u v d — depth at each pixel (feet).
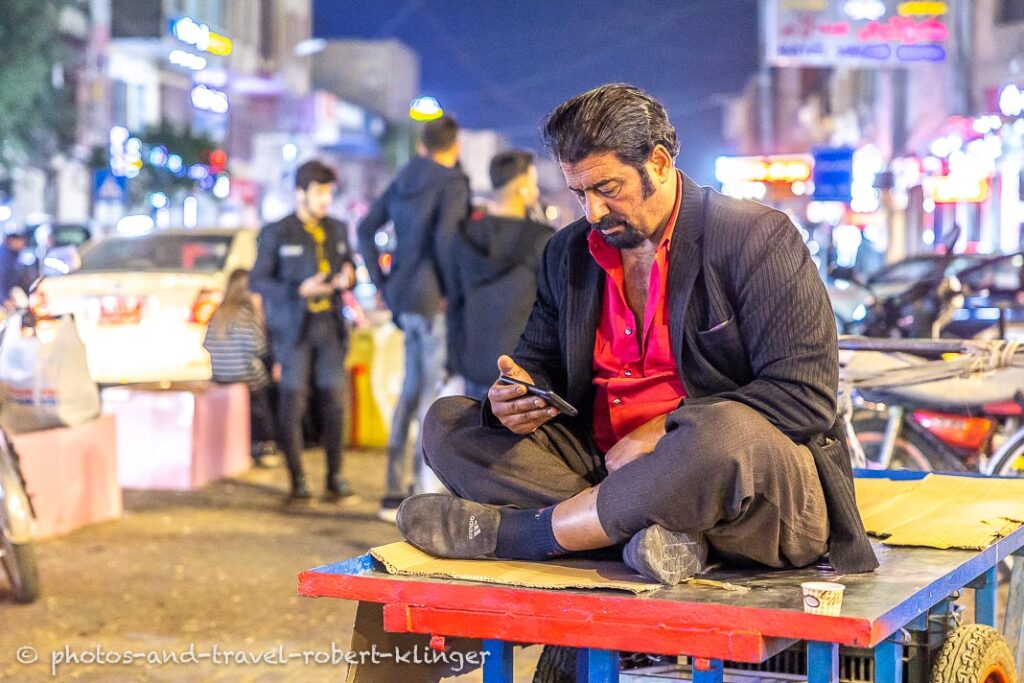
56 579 25.41
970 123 88.84
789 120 199.31
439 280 30.32
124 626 22.20
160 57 170.30
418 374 30.94
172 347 40.52
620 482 12.10
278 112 214.28
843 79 161.07
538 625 11.22
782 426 12.35
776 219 12.83
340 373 34.04
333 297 33.78
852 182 59.21
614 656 11.32
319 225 33.68
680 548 11.77
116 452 31.89
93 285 41.27
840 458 12.71
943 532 13.91
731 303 12.80
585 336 13.61
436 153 30.27
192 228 48.08
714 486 11.71
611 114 12.23
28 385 29.12
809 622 10.36
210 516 31.99
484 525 12.77
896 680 11.88
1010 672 13.32
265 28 216.33
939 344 22.12
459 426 13.91
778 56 109.40
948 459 24.73
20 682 19.20
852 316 40.29
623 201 12.50
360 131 244.42
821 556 12.70
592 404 14.07
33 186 126.72
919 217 102.06
